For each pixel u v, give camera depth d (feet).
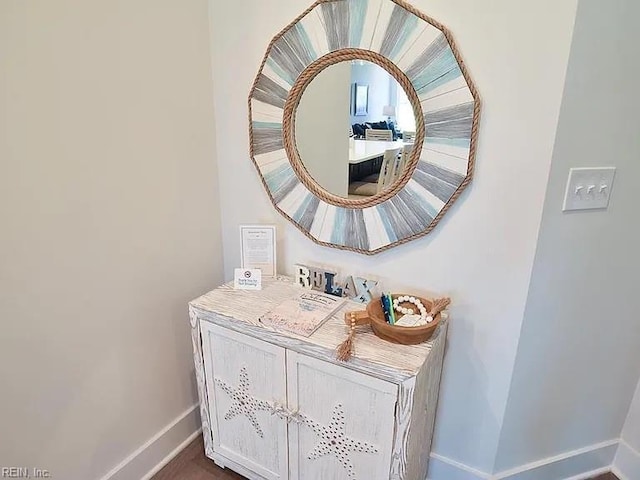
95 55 4.06
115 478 5.06
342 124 4.59
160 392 5.53
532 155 3.82
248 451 5.16
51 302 4.08
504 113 3.83
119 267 4.68
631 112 3.87
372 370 3.89
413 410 3.90
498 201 4.08
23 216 3.72
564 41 3.46
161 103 4.80
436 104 4.05
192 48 5.06
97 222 4.36
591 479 5.42
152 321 5.22
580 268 4.30
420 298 4.50
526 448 5.03
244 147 5.45
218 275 6.15
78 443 4.59
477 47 3.78
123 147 4.48
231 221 5.93
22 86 3.55
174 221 5.26
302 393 4.43
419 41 3.96
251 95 5.06
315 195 4.98
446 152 4.12
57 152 3.89
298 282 5.31
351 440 4.29
